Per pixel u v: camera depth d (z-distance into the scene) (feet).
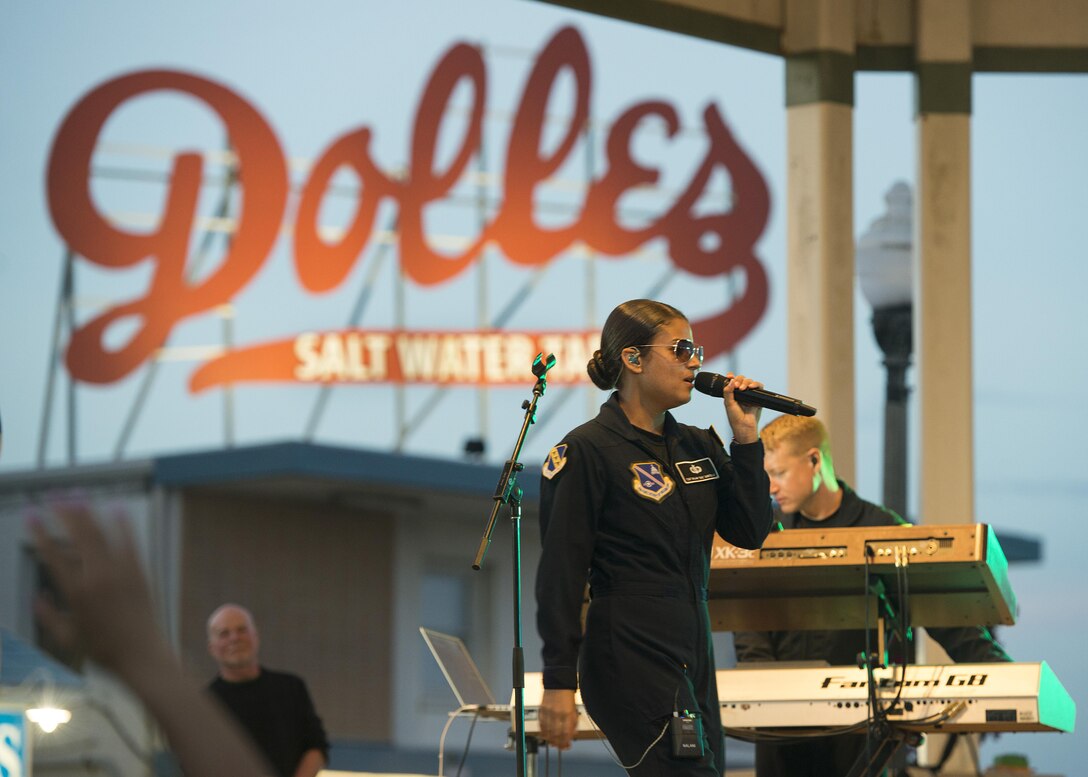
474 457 100.17
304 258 103.50
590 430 18.19
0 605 86.58
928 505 37.45
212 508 91.61
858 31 39.52
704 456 18.47
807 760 25.26
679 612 17.65
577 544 17.78
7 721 26.00
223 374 98.43
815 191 38.37
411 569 99.40
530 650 103.24
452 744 99.40
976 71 39.55
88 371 94.79
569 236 107.65
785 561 21.01
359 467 90.68
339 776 59.77
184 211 100.42
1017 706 20.08
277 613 93.50
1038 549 99.09
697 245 110.63
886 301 41.91
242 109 103.24
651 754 17.30
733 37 38.68
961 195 38.29
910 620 22.75
